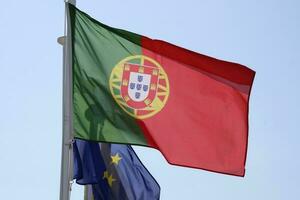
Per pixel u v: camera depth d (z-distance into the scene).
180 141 15.48
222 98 15.79
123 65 15.48
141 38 15.65
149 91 15.52
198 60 15.67
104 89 15.27
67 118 15.21
